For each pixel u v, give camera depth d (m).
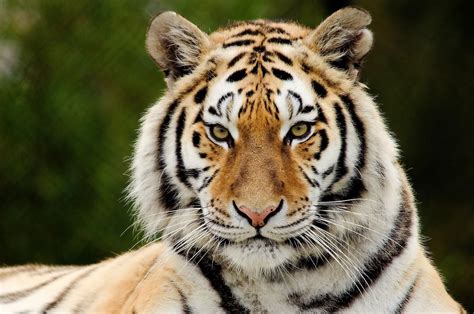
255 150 8.34
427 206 17.91
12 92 18.02
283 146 8.43
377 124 8.82
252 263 8.37
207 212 8.48
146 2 18.08
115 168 17.84
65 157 18.05
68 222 17.95
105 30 18.03
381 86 17.94
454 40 17.80
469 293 17.33
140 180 9.04
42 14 18.16
